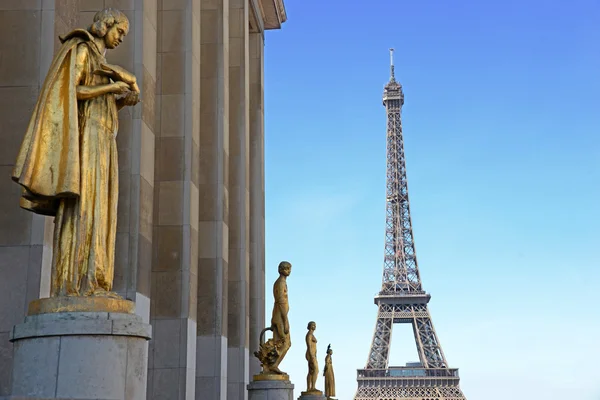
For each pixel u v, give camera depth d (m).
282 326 40.09
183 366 34.41
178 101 37.41
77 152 13.56
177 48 38.00
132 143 30.75
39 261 21.48
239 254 52.19
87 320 12.95
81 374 12.70
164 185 36.47
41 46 22.97
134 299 29.41
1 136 22.36
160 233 35.91
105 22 14.85
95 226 13.92
